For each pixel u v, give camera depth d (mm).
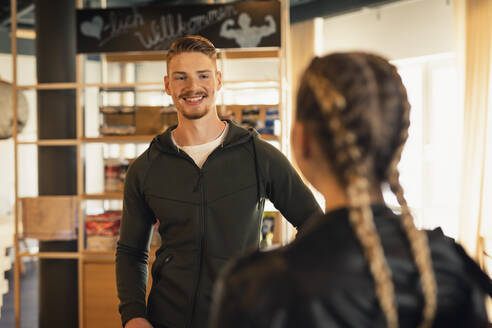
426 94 6238
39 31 4008
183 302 1630
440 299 664
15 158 3793
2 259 6832
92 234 3703
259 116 3625
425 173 6230
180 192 1685
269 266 630
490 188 4758
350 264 614
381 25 6512
